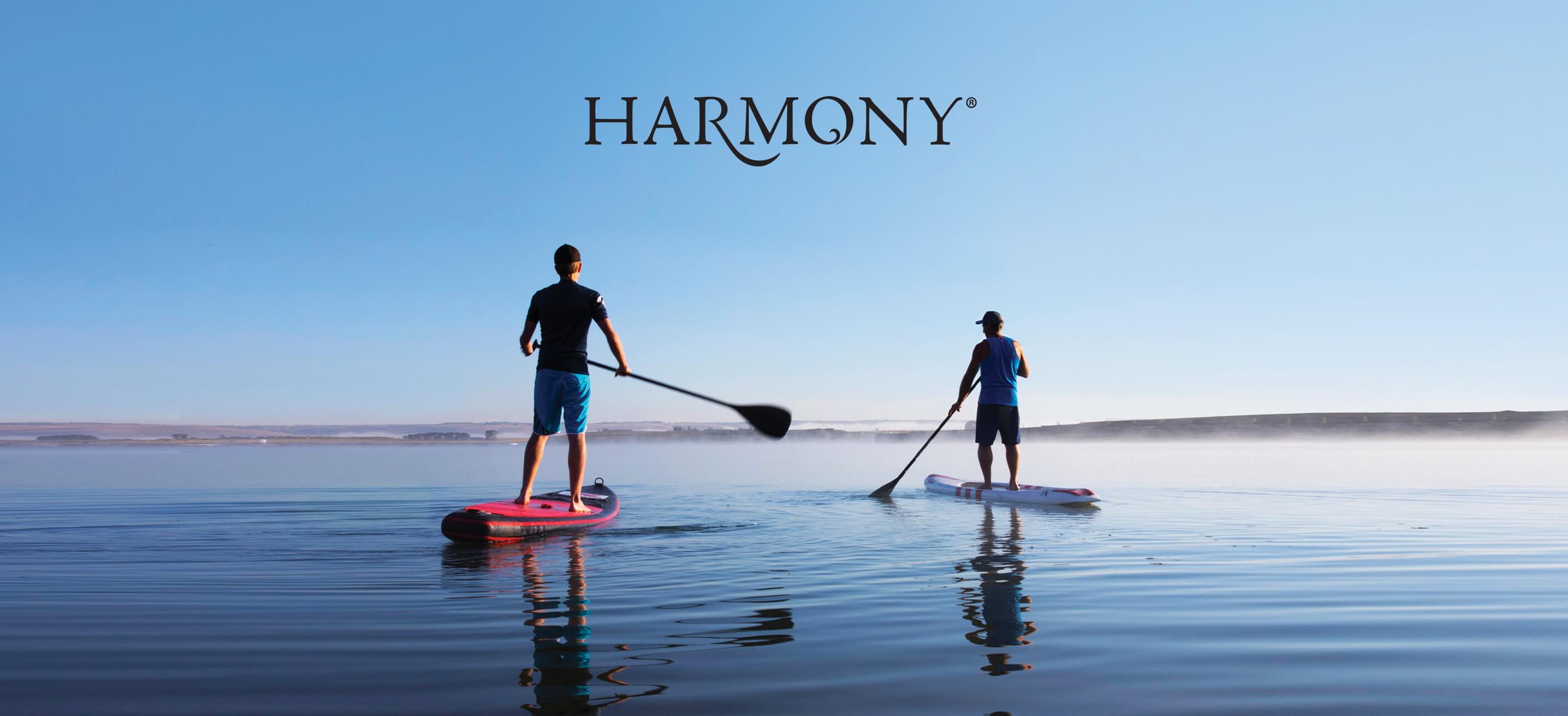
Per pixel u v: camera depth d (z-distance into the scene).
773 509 5.62
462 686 1.67
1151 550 3.60
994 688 1.65
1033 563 3.24
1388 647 1.97
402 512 5.45
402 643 2.02
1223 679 1.71
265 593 2.64
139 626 2.19
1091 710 1.52
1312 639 2.05
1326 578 2.89
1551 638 2.06
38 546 3.80
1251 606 2.42
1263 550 3.59
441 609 2.41
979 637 2.07
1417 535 4.06
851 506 5.82
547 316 4.75
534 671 1.77
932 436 6.75
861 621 2.24
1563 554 3.44
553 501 4.88
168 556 3.49
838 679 1.71
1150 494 6.75
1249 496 6.45
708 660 1.86
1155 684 1.68
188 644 2.00
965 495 6.84
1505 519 4.76
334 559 3.40
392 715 1.50
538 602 2.50
